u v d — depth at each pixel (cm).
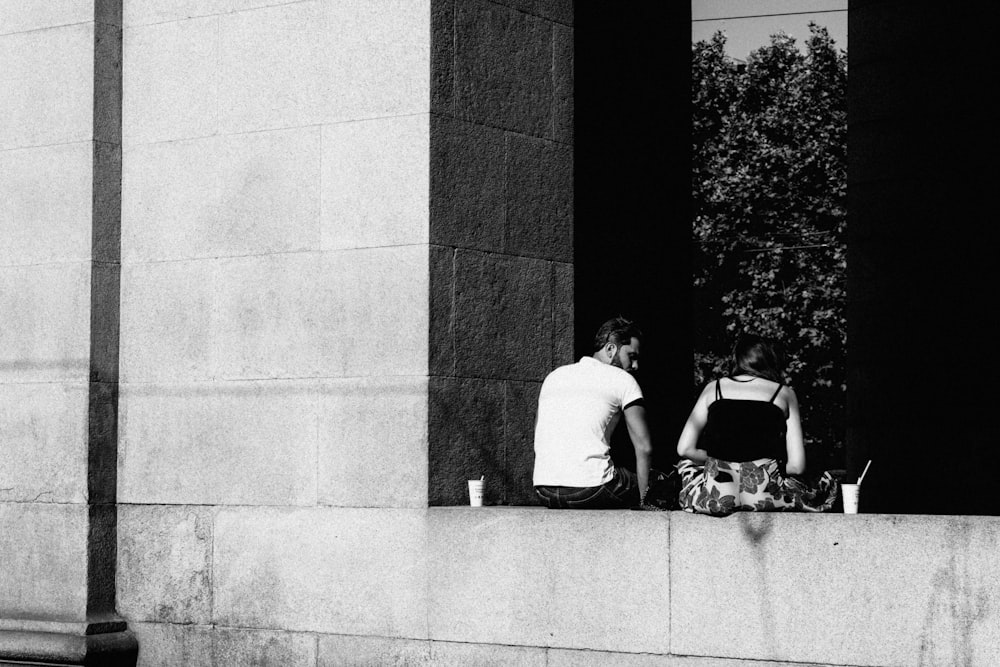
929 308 1513
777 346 4578
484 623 809
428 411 841
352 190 878
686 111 1366
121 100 967
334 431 873
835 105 4784
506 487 890
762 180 4722
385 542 848
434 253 852
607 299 1215
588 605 774
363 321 868
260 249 909
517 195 913
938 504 1480
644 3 1315
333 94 889
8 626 939
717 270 4719
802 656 708
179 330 935
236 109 924
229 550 902
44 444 950
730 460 745
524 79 927
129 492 945
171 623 920
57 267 955
